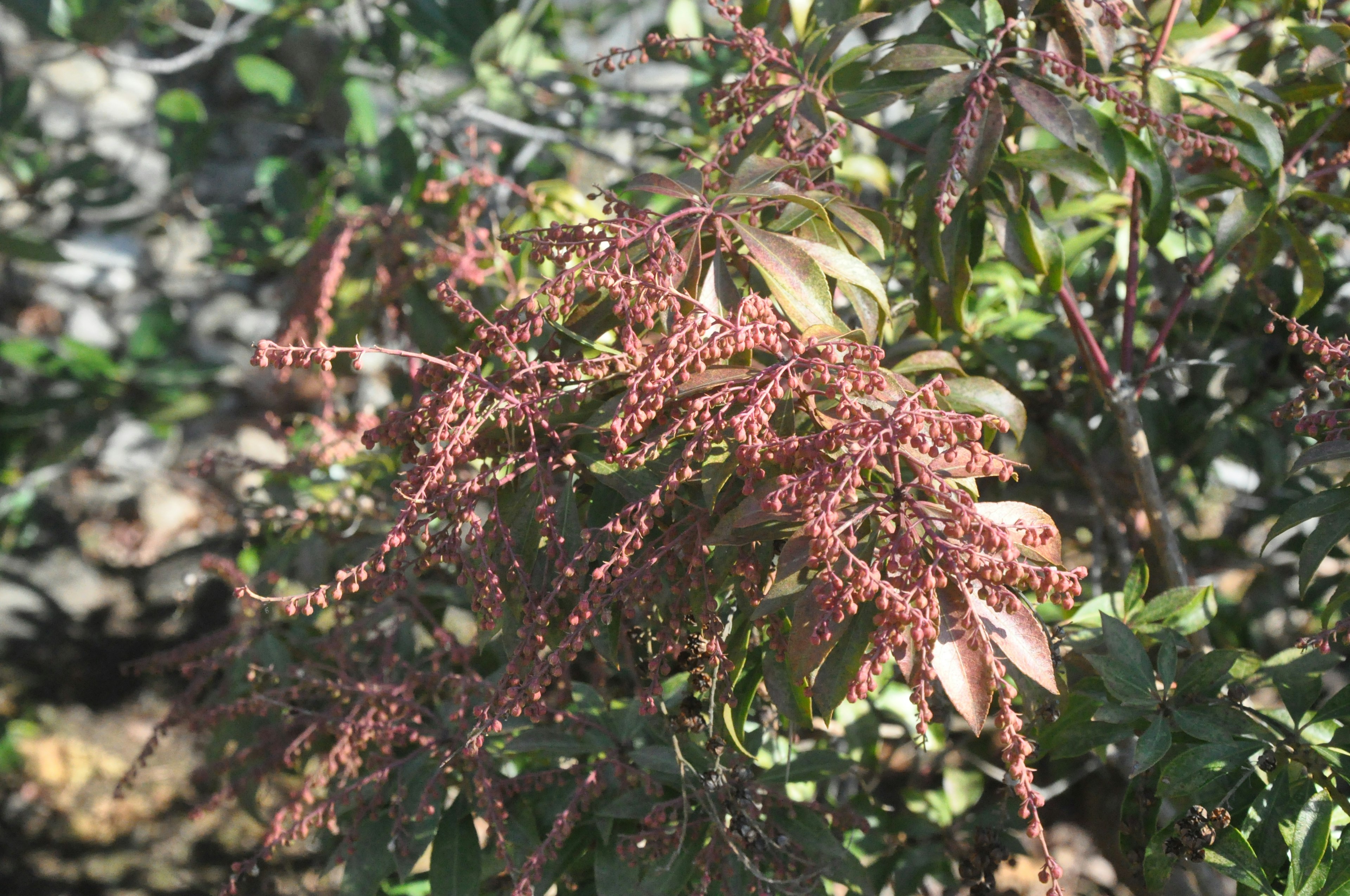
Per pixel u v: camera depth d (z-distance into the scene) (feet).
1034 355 5.03
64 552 9.14
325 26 10.16
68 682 8.23
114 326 10.78
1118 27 3.60
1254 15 4.89
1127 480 5.15
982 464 3.13
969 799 4.62
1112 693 3.64
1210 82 3.89
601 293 3.42
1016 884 5.74
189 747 7.93
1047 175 4.41
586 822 3.84
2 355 7.65
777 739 4.13
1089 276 5.23
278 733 4.23
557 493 3.50
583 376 3.32
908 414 3.09
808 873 3.72
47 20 6.68
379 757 3.93
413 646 4.31
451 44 7.11
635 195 5.64
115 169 9.99
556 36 8.10
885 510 3.12
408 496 3.23
